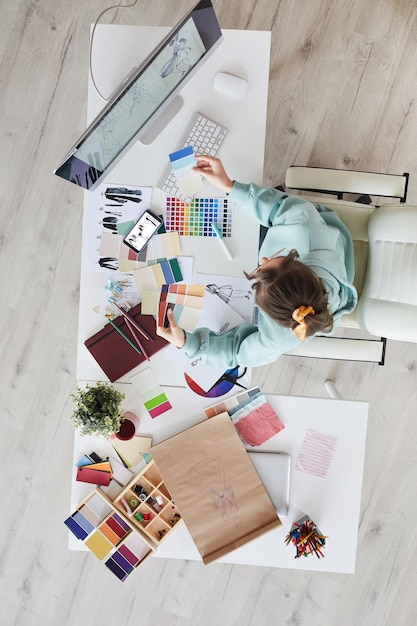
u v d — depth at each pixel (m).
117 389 1.51
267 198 1.42
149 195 1.50
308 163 2.18
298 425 1.53
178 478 1.48
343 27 2.15
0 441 2.23
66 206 2.20
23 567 2.24
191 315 1.50
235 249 1.51
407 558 2.21
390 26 2.15
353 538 1.53
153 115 1.35
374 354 1.63
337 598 2.22
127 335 1.50
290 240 1.36
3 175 2.20
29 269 2.21
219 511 1.48
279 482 1.51
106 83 1.46
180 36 1.21
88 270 1.50
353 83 2.16
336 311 1.33
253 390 1.52
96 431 1.41
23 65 2.17
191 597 2.23
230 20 2.15
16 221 2.20
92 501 1.51
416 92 2.16
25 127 2.19
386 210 1.46
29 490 2.23
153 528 1.52
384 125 2.17
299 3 2.14
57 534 2.23
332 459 1.53
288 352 1.65
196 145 1.48
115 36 1.45
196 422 1.52
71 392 2.21
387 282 1.46
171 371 1.51
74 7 2.15
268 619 2.23
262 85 1.48
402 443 2.20
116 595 2.24
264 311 1.17
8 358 2.22
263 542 1.52
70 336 2.21
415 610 2.21
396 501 2.20
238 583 2.23
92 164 1.31
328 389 1.98
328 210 1.58
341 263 1.35
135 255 1.50
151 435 1.53
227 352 1.43
